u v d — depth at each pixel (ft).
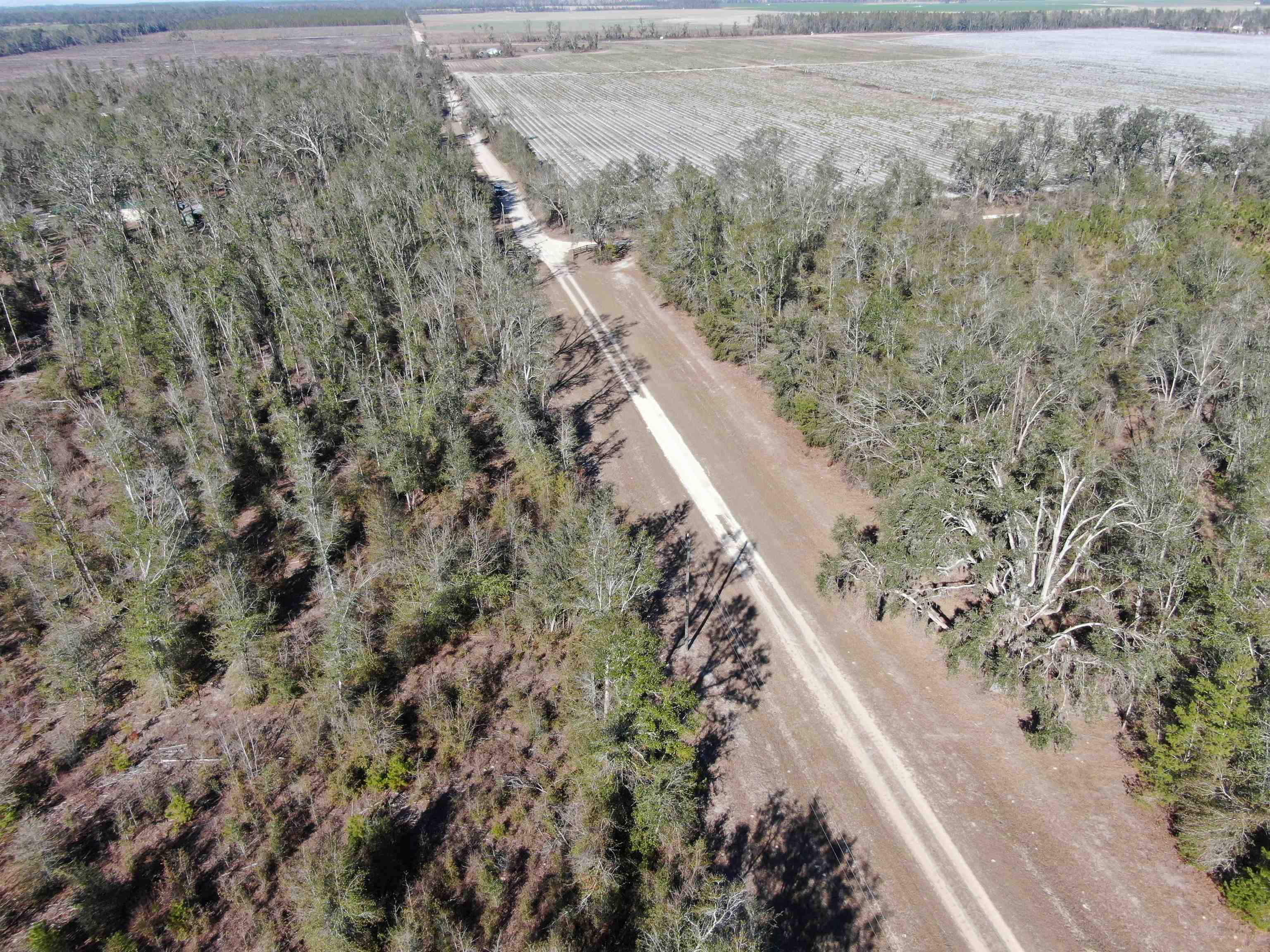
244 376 206.90
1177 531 121.80
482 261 243.40
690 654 143.23
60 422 204.13
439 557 144.15
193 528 156.97
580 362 252.42
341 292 247.91
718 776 121.70
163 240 274.16
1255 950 96.12
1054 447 142.31
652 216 300.40
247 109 416.26
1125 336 216.54
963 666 136.26
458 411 197.36
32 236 284.00
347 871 99.66
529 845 111.14
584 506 160.66
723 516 180.55
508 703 133.59
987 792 117.70
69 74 620.49
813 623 149.79
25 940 99.19
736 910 94.99
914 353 176.45
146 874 106.73
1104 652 120.88
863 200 298.35
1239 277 224.53
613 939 100.53
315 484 158.20
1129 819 112.06
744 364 244.01
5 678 136.56
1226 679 103.35
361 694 131.44
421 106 480.23
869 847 111.24
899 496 141.08
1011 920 101.76
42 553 160.56
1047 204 331.57
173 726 129.08
